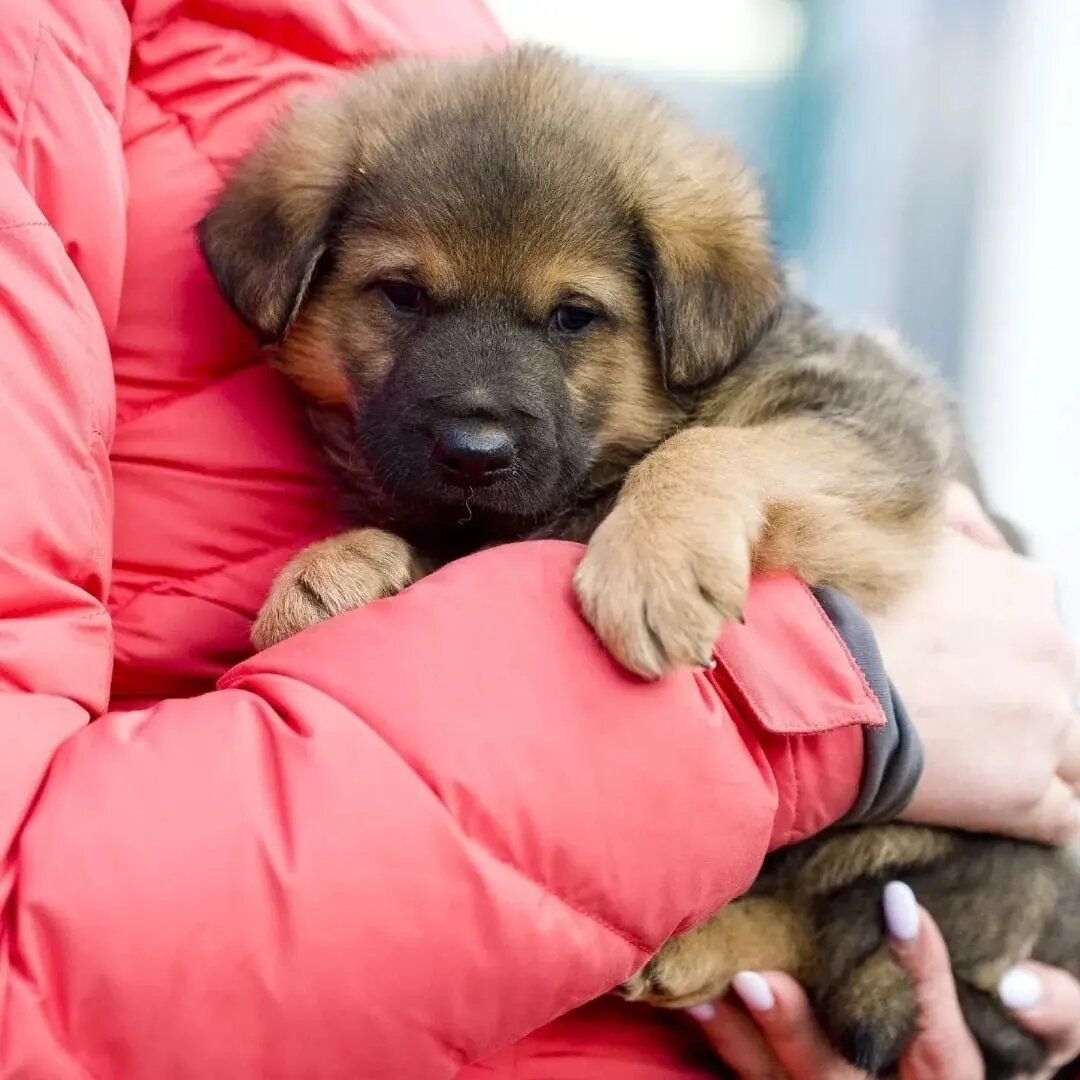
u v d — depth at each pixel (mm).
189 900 1243
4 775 1249
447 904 1256
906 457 1392
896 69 1772
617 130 1410
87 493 1294
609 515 1332
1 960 1234
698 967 1372
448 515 1387
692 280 1403
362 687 1273
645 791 1277
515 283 1389
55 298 1294
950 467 1430
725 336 1408
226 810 1252
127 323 1373
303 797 1255
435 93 1406
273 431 1397
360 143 1399
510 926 1261
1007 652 1370
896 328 1661
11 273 1288
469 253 1386
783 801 1315
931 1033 1374
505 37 1497
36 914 1236
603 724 1279
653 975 1368
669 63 1794
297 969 1246
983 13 1736
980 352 1768
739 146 1460
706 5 1781
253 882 1246
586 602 1297
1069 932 1399
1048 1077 1414
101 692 1296
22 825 1247
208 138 1394
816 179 1806
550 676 1281
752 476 1353
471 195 1384
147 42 1389
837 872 1391
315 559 1371
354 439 1405
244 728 1267
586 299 1396
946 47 1753
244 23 1402
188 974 1240
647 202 1401
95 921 1237
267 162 1396
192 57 1394
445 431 1370
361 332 1400
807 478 1363
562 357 1400
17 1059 1229
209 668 1378
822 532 1354
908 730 1323
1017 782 1366
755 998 1366
